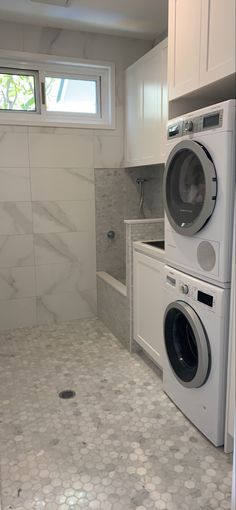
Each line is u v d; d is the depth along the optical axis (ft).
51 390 7.59
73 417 6.70
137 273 8.65
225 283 5.33
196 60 5.98
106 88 10.97
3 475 5.38
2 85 10.13
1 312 10.76
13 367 8.56
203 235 5.70
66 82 10.70
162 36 10.44
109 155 11.13
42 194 10.62
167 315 6.85
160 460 5.66
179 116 6.61
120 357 9.06
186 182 6.17
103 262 11.65
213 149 5.25
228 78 5.38
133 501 4.94
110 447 5.94
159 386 7.74
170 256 6.82
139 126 9.88
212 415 5.79
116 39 10.60
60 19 9.43
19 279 10.79
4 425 6.48
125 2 8.50
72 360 8.91
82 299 11.64
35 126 10.23
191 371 6.31
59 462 5.63
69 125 10.53
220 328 5.43
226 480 5.28
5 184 10.23
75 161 10.80
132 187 11.54
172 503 4.91
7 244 10.52
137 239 8.82
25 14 9.11
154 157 9.07
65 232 11.07
